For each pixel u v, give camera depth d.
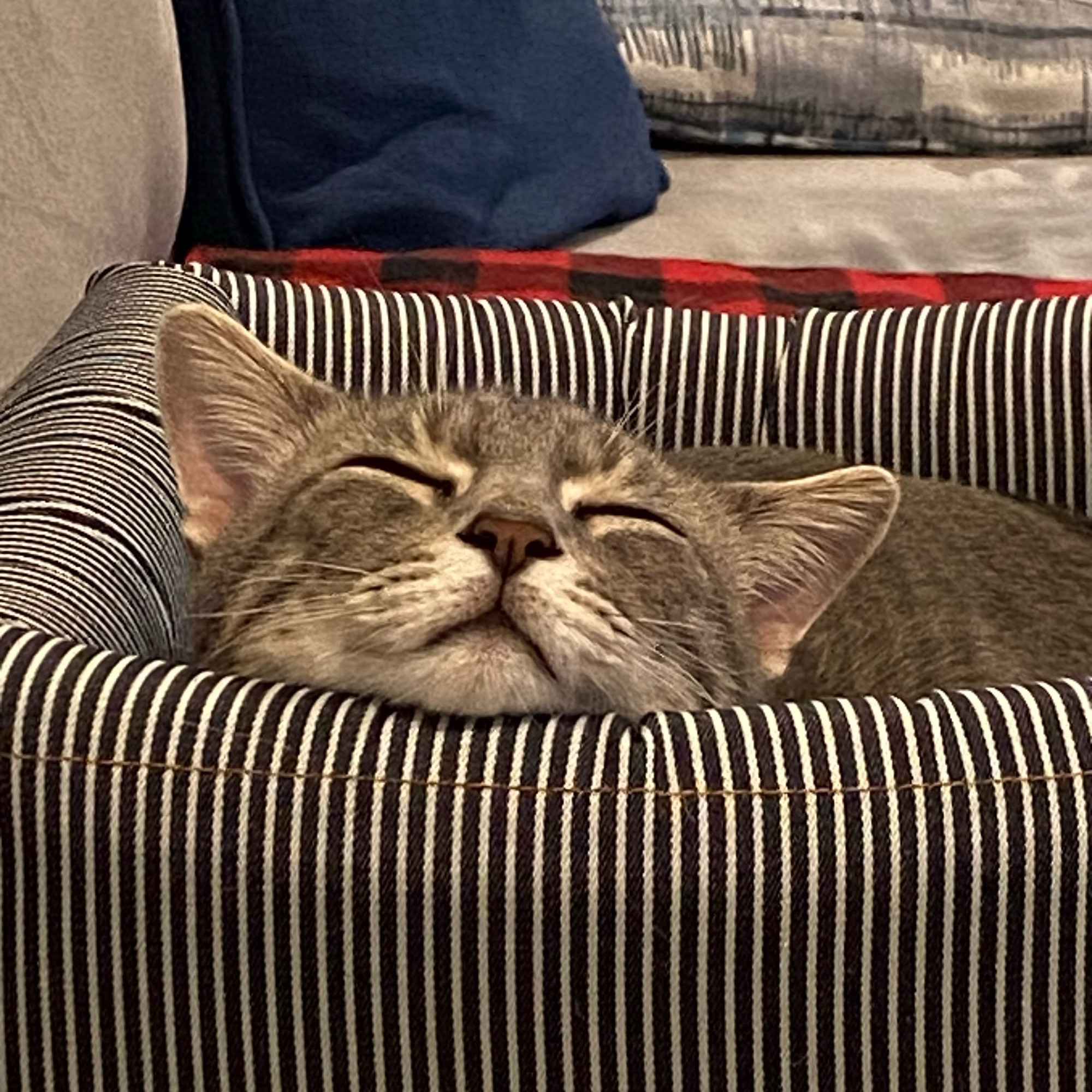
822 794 0.31
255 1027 0.31
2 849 0.31
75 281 0.54
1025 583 0.46
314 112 0.65
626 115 0.73
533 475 0.37
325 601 0.35
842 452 0.52
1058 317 0.52
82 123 0.54
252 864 0.30
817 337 0.53
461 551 0.34
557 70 0.70
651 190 0.73
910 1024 0.31
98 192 0.55
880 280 0.62
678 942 0.31
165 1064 0.31
